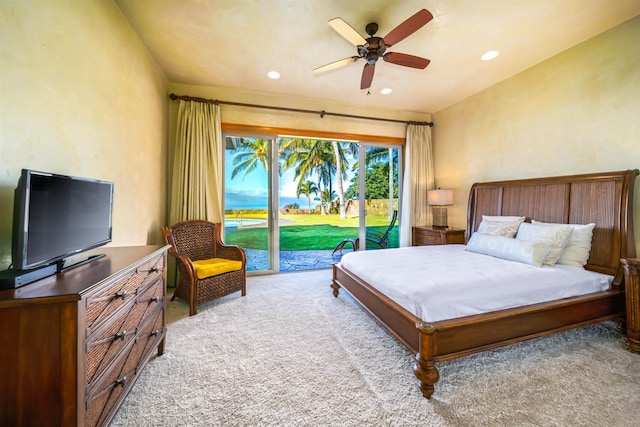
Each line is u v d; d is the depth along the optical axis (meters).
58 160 1.39
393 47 2.56
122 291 1.22
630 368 1.66
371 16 2.13
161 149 3.07
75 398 0.89
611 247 2.19
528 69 2.98
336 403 1.38
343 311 2.58
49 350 0.88
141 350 1.44
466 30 2.31
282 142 6.66
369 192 4.48
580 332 2.12
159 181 3.01
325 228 6.95
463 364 1.71
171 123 3.35
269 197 3.90
